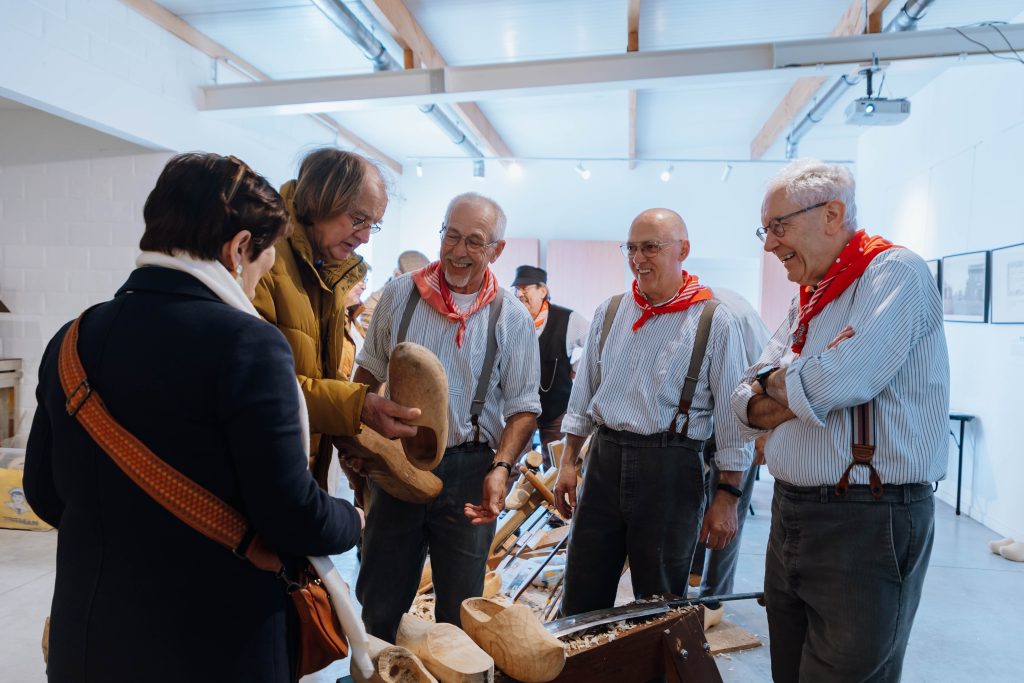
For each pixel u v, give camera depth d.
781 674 1.63
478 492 1.86
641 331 2.06
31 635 2.76
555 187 9.41
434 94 5.07
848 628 1.42
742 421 1.60
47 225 5.16
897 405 1.41
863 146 7.43
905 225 6.29
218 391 0.90
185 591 0.93
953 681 2.64
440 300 1.85
